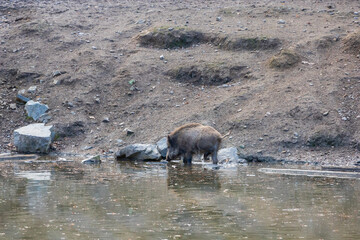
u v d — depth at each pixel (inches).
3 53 1184.8
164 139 885.8
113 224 421.4
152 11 1386.6
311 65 1044.5
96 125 981.2
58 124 968.9
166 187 584.7
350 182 624.1
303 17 1277.1
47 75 1107.9
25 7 1444.4
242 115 921.5
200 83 1067.9
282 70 1039.6
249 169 740.0
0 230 403.9
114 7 1455.5
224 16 1312.7
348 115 893.2
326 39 1112.8
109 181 625.0
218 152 842.2
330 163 786.8
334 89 952.9
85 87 1064.8
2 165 765.9
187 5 1443.2
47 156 872.3
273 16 1294.3
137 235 390.0
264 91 983.0
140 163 812.0
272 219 438.6
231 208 478.3
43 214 453.7
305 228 409.1
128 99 1039.6
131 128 950.4
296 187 587.5
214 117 932.0
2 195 533.0
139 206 485.7
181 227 412.2
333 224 422.0
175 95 1033.5
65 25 1301.7
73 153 898.1
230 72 1064.8
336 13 1293.1
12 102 1045.2
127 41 1228.5
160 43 1196.5
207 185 599.8
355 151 829.8
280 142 859.4
